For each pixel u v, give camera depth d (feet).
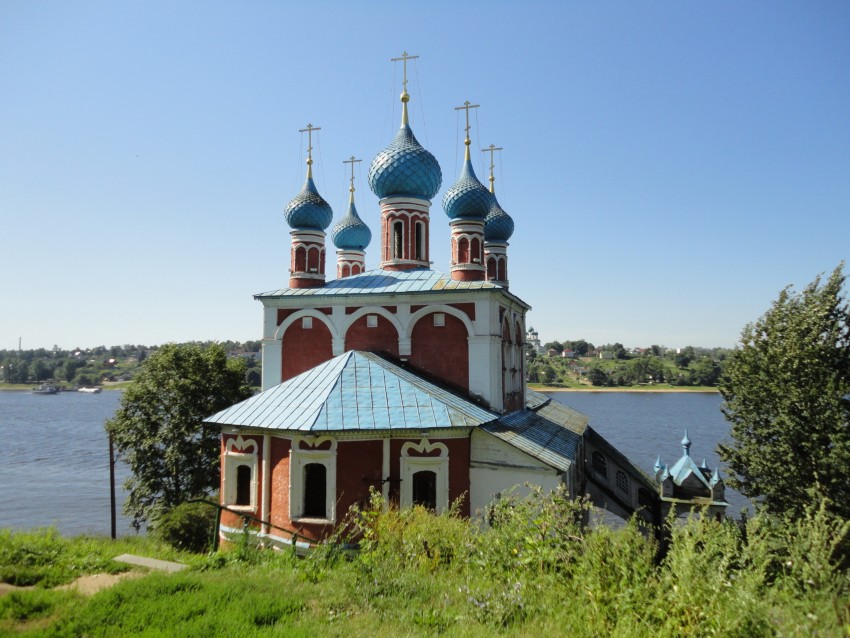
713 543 37.11
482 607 38.60
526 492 78.59
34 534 57.16
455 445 79.92
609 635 34.35
